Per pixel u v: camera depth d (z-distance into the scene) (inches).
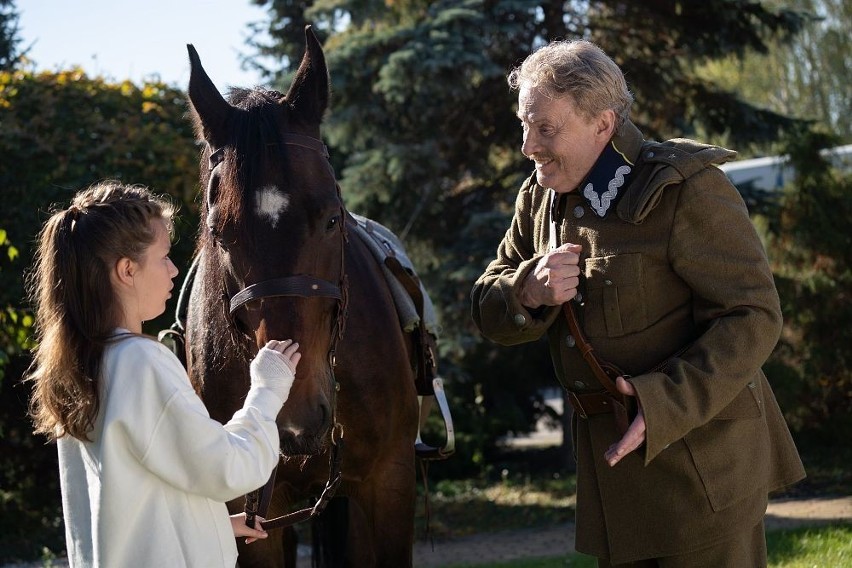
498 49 417.1
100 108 329.7
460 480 453.1
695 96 421.7
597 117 87.4
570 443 466.9
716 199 85.4
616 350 89.3
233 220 96.4
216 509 77.7
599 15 416.2
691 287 86.7
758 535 90.3
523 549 305.9
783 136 432.5
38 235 91.5
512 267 104.0
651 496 88.0
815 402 467.2
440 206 413.4
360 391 116.8
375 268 128.6
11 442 359.3
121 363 72.8
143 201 78.3
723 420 86.7
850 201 447.8
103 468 71.7
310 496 126.2
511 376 492.1
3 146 314.7
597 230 89.5
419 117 409.7
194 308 120.8
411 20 408.5
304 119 103.7
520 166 437.4
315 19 421.1
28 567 298.2
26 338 239.5
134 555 72.2
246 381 110.0
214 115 104.5
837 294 446.6
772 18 397.7
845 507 329.7
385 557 123.3
